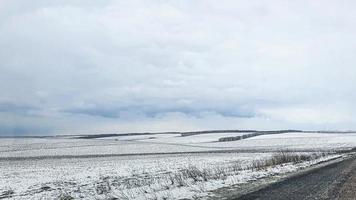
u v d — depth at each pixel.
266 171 27.55
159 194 15.75
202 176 23.12
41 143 192.88
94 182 29.42
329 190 16.56
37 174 43.59
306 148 110.00
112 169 46.44
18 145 175.88
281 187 17.78
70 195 20.02
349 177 22.47
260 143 156.62
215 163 49.25
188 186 18.50
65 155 106.75
